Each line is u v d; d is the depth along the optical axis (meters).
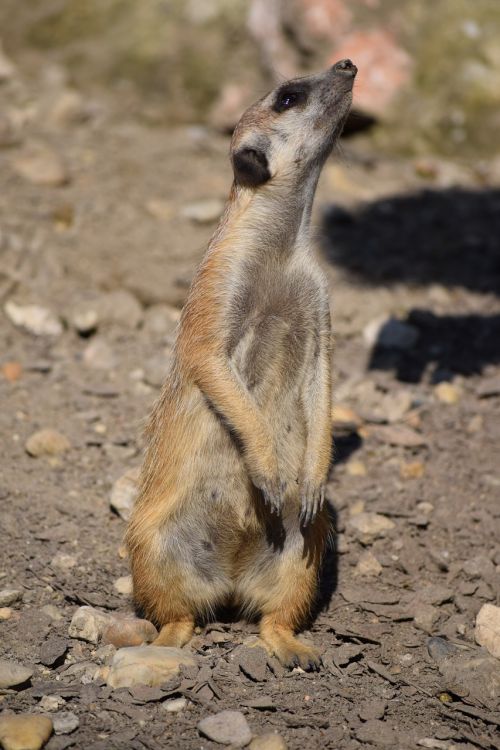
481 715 7.47
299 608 8.28
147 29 19.52
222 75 19.12
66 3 20.03
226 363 7.92
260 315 8.20
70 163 17.08
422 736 7.16
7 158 16.77
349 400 12.45
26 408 11.58
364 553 9.52
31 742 6.65
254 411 7.88
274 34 18.67
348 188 17.44
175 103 19.30
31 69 20.05
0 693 7.31
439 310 14.43
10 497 9.86
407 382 12.86
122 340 13.32
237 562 8.42
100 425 11.38
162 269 14.41
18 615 8.34
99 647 8.01
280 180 8.22
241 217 8.19
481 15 18.83
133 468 10.53
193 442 8.10
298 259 8.34
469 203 17.39
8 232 14.60
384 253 15.66
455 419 12.02
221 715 7.02
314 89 8.42
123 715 7.12
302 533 8.27
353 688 7.70
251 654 7.85
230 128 19.00
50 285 13.96
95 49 19.78
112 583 8.88
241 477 8.14
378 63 18.66
